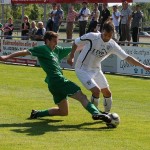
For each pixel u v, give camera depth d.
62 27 61.62
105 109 19.53
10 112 20.36
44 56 18.23
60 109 18.83
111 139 15.90
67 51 18.75
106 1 48.03
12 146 14.59
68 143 15.14
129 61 18.36
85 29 45.75
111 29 17.75
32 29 48.66
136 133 16.97
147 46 39.94
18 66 44.84
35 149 14.30
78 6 63.59
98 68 18.67
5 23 62.41
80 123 18.42
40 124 18.06
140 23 45.84
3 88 28.75
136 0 46.62
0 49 50.38
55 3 49.44
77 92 17.91
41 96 25.59
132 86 31.86
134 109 22.53
